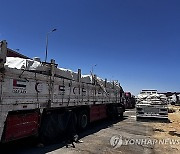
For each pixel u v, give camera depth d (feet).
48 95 26.50
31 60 24.82
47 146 26.09
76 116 35.65
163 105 59.00
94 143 28.86
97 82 44.70
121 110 67.41
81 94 36.22
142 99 60.64
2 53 19.42
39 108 24.84
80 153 23.58
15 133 21.36
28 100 22.93
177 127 48.67
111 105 58.03
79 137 32.50
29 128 23.24
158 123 55.26
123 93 70.90
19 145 25.84
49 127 27.53
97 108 45.65
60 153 23.25
